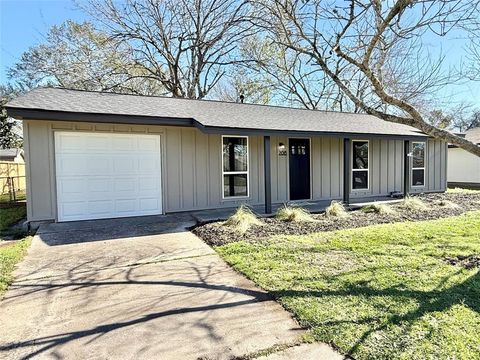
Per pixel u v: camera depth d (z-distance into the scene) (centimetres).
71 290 349
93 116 662
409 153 1202
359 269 385
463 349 223
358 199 1073
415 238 526
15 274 399
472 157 1730
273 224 662
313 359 221
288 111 1081
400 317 269
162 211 812
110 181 755
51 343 246
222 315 288
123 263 442
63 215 713
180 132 831
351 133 913
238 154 917
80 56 1662
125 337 254
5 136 2150
